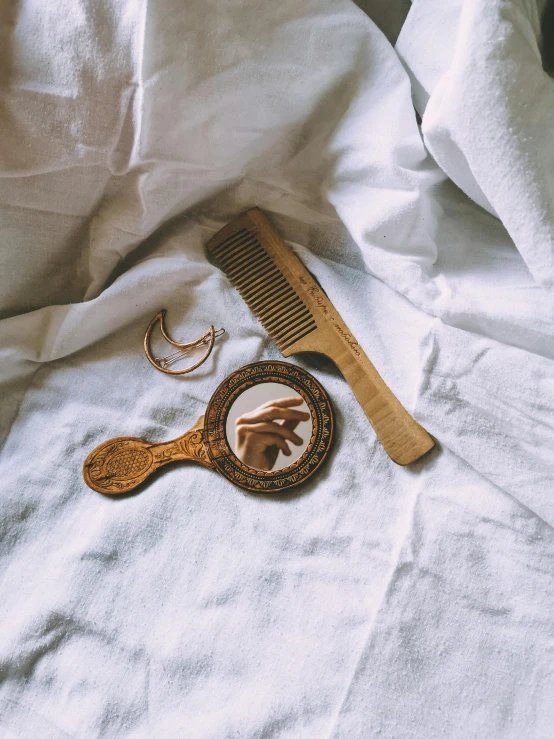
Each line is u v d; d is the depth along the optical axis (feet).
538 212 1.01
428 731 1.02
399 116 1.16
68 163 1.18
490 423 1.11
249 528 1.17
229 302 1.30
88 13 1.07
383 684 1.05
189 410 1.27
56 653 1.16
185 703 1.09
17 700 1.14
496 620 1.06
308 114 1.24
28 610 1.18
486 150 1.03
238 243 1.32
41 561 1.22
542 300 1.11
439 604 1.07
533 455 1.08
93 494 1.24
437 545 1.10
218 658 1.11
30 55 1.11
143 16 1.05
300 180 1.29
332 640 1.09
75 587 1.18
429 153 1.21
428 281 1.17
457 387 1.12
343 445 1.19
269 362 1.23
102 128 1.15
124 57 1.09
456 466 1.14
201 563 1.16
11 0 1.11
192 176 1.25
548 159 1.01
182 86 1.12
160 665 1.12
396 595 1.08
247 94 1.16
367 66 1.19
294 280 1.28
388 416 1.17
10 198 1.22
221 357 1.28
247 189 1.31
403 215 1.16
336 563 1.13
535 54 1.01
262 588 1.13
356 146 1.20
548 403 1.07
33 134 1.16
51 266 1.33
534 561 1.07
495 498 1.10
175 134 1.17
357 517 1.15
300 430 1.19
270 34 1.12
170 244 1.32
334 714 1.05
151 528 1.19
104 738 1.10
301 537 1.15
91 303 1.28
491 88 0.99
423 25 1.13
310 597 1.12
